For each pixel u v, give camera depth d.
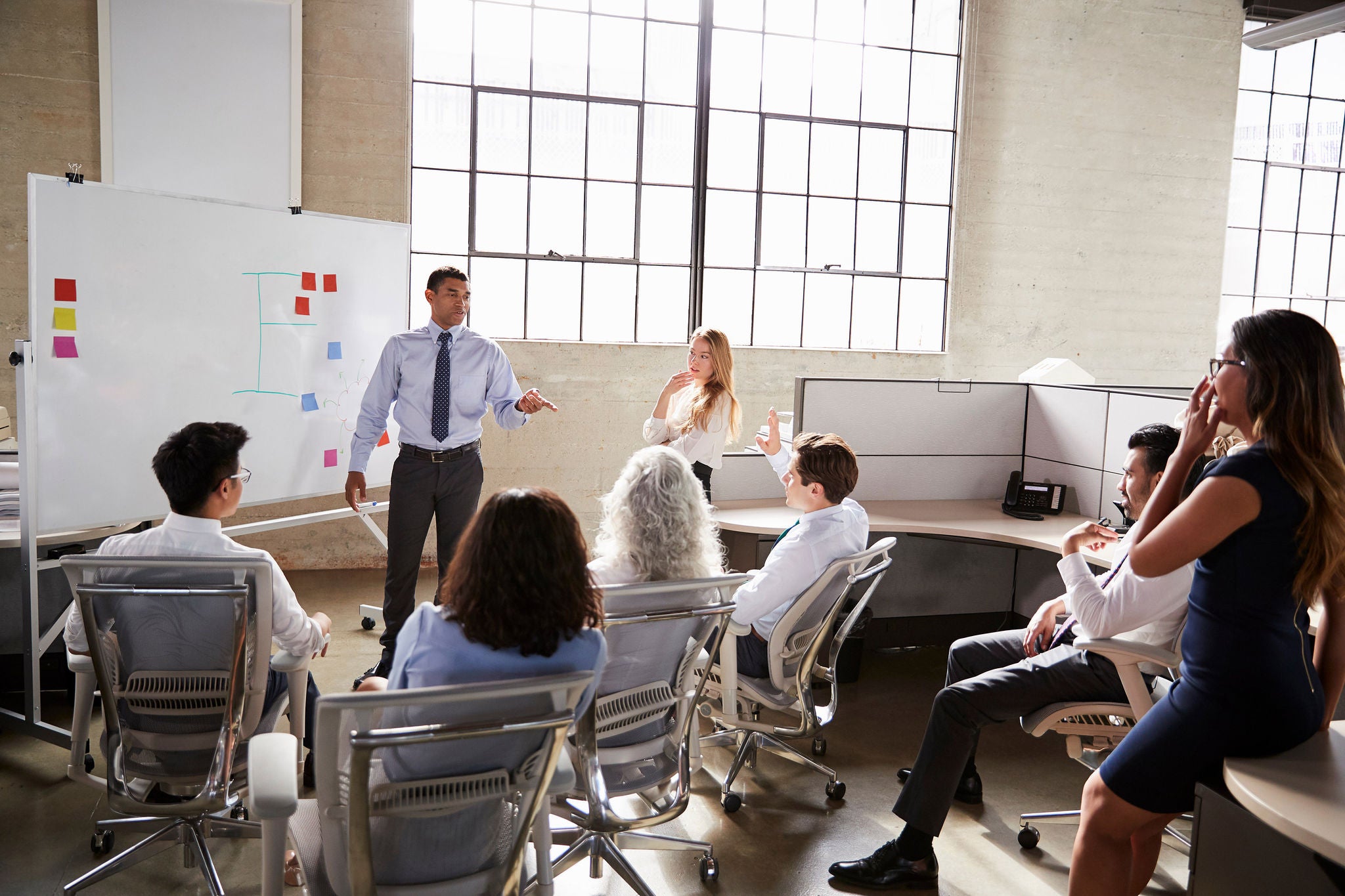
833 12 6.00
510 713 1.49
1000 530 3.57
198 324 3.37
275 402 3.68
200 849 2.23
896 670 4.01
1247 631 1.55
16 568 3.35
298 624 2.08
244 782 2.07
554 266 5.69
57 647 3.40
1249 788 1.43
